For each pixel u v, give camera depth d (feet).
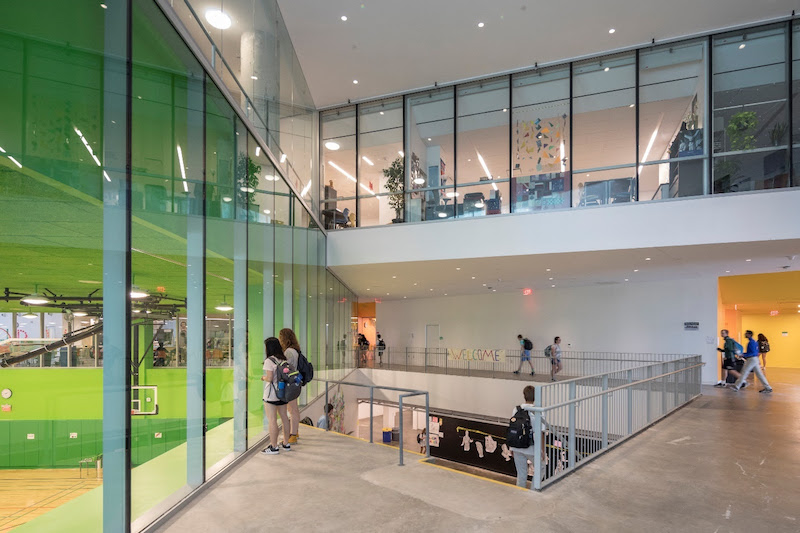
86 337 13.44
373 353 75.31
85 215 14.80
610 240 36.73
